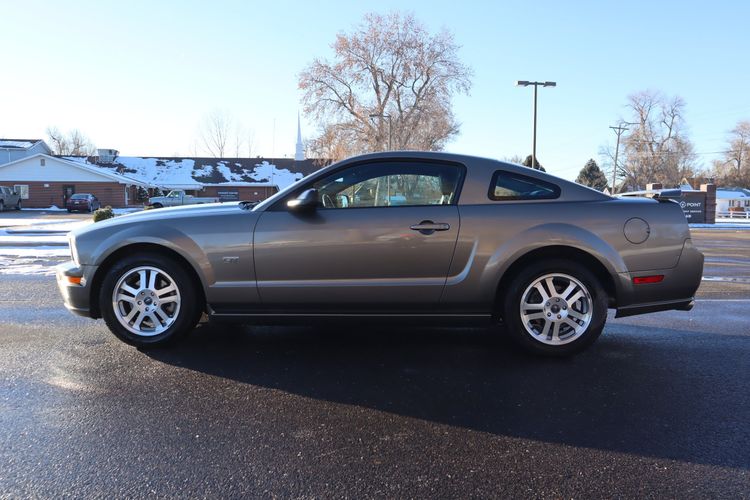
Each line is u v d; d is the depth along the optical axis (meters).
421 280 3.96
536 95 27.88
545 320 4.00
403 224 3.93
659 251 3.98
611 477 2.40
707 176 80.88
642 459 2.56
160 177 49.09
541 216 3.95
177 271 4.06
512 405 3.20
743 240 19.84
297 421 2.96
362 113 41.75
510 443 2.72
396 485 2.32
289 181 50.00
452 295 3.97
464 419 3.00
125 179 44.34
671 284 4.02
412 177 4.11
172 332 4.12
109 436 2.75
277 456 2.56
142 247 4.15
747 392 3.41
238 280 4.00
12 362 3.90
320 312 4.05
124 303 4.14
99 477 2.36
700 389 3.46
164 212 4.29
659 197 4.23
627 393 3.39
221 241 3.98
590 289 3.96
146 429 2.83
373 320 4.06
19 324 5.05
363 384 3.54
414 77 41.25
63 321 5.18
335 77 41.22
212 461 2.51
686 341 4.62
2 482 2.31
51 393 3.31
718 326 5.18
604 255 3.92
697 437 2.79
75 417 2.97
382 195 4.10
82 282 4.10
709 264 11.05
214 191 48.75
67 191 43.72
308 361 4.00
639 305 4.02
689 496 2.25
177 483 2.32
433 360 4.05
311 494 2.25
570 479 2.38
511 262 3.92
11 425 2.87
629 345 4.48
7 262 10.85
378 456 2.57
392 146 41.56
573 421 2.98
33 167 43.16
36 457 2.53
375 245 3.93
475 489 2.30
